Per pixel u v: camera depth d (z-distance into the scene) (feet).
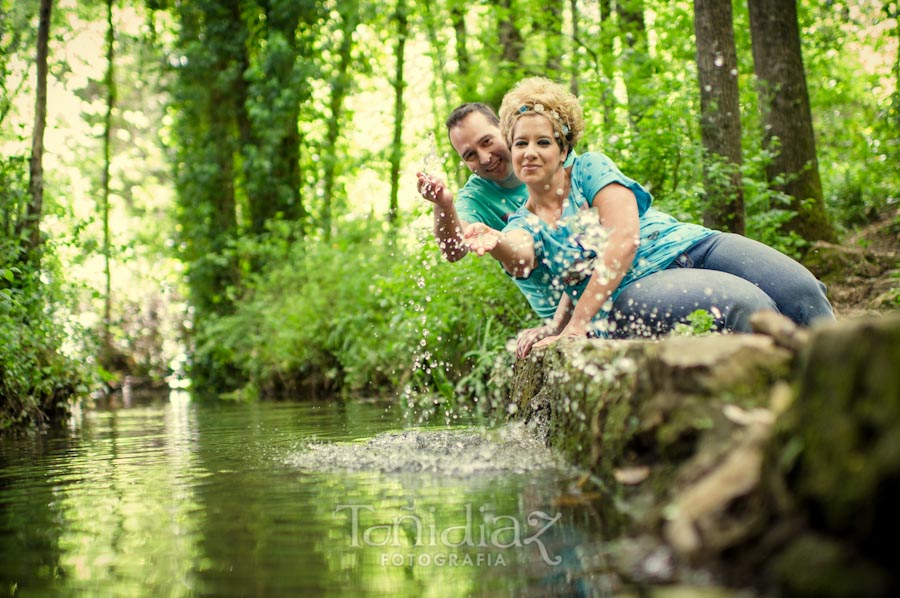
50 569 5.97
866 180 40.34
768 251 12.15
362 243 38.14
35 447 15.69
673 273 11.90
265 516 7.44
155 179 65.77
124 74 62.95
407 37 53.88
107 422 22.31
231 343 44.11
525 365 14.38
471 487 8.16
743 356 6.27
